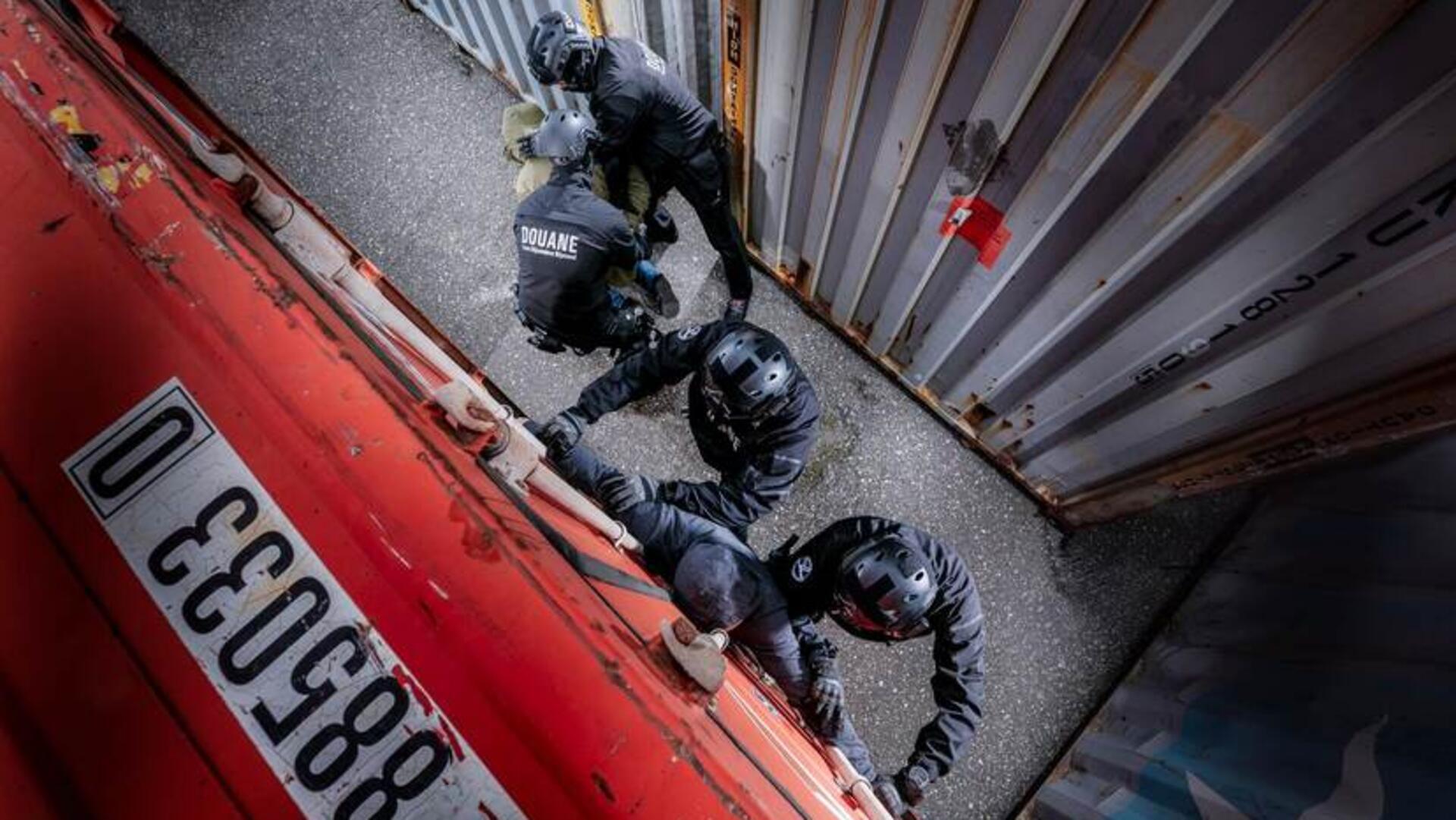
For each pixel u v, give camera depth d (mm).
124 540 778
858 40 1936
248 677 751
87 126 876
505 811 726
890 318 2893
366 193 3768
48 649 749
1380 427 1838
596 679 764
